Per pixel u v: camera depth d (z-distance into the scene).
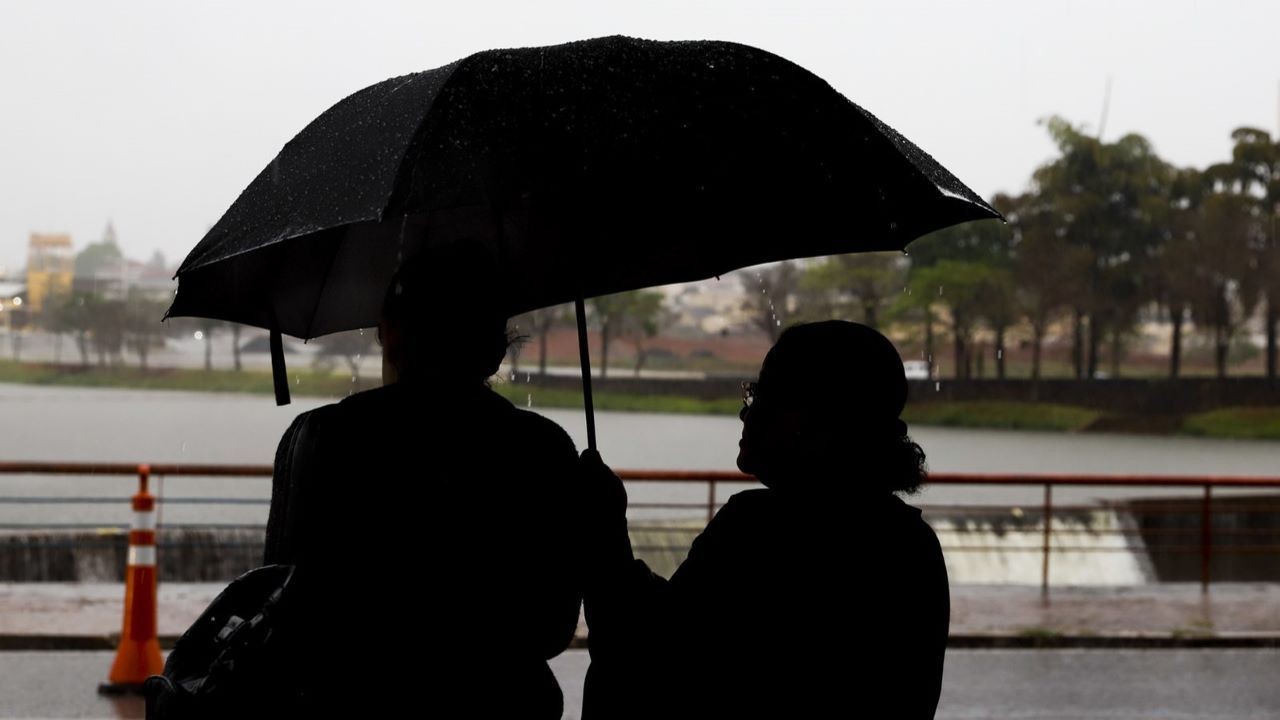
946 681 8.52
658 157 2.24
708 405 118.81
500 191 2.14
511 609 2.33
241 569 15.80
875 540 2.13
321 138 2.46
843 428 2.17
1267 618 10.48
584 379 2.82
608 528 2.42
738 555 2.13
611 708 2.24
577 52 2.40
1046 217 96.25
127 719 7.04
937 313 96.00
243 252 2.28
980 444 79.88
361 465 2.29
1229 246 91.00
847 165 2.36
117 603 10.05
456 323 2.40
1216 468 67.00
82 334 176.50
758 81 2.42
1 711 7.18
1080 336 95.88
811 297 98.81
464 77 2.30
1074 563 19.81
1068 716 7.62
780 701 2.07
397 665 2.26
